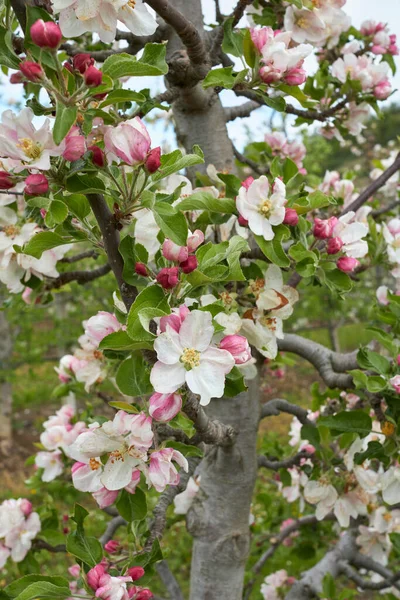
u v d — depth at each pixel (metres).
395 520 0.90
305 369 4.17
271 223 0.58
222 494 0.82
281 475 0.96
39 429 3.51
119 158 0.47
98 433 0.51
